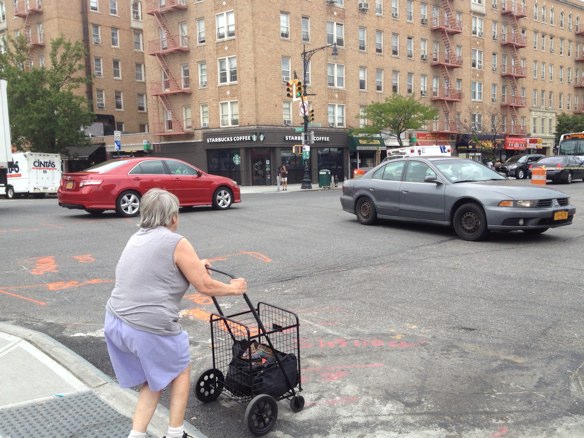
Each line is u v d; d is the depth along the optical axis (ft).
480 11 169.48
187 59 127.95
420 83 153.69
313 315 18.26
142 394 9.76
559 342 15.42
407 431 10.98
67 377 13.44
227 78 121.29
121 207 44.39
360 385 13.07
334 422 11.41
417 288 21.39
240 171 122.62
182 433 9.92
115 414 11.64
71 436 10.73
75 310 19.47
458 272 23.80
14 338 15.96
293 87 101.55
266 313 18.37
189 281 9.62
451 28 157.99
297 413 11.82
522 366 13.92
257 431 10.82
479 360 14.37
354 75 137.18
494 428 11.00
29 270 25.25
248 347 11.41
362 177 39.40
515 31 181.98
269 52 119.44
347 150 137.90
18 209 53.47
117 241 32.48
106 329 9.59
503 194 30.37
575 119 193.77
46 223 40.65
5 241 32.45
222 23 120.67
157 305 9.31
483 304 19.11
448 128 160.66
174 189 47.06
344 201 40.37
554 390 12.58
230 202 51.37
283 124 122.93
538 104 196.03
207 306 19.56
